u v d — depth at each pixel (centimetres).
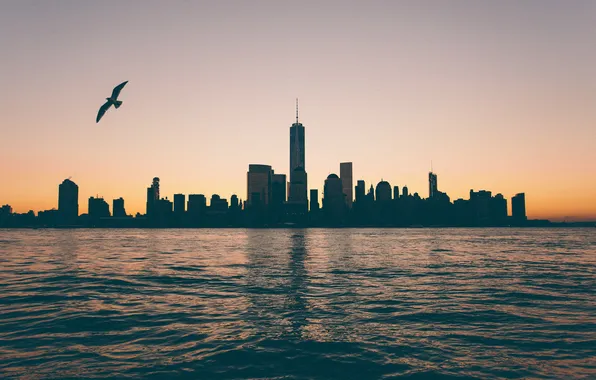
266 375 1204
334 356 1375
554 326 1769
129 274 3866
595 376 1175
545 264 4950
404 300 2439
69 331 1711
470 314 2030
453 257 6209
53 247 9644
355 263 5091
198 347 1480
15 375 1196
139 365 1287
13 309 2173
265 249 8819
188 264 4969
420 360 1330
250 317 1983
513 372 1213
